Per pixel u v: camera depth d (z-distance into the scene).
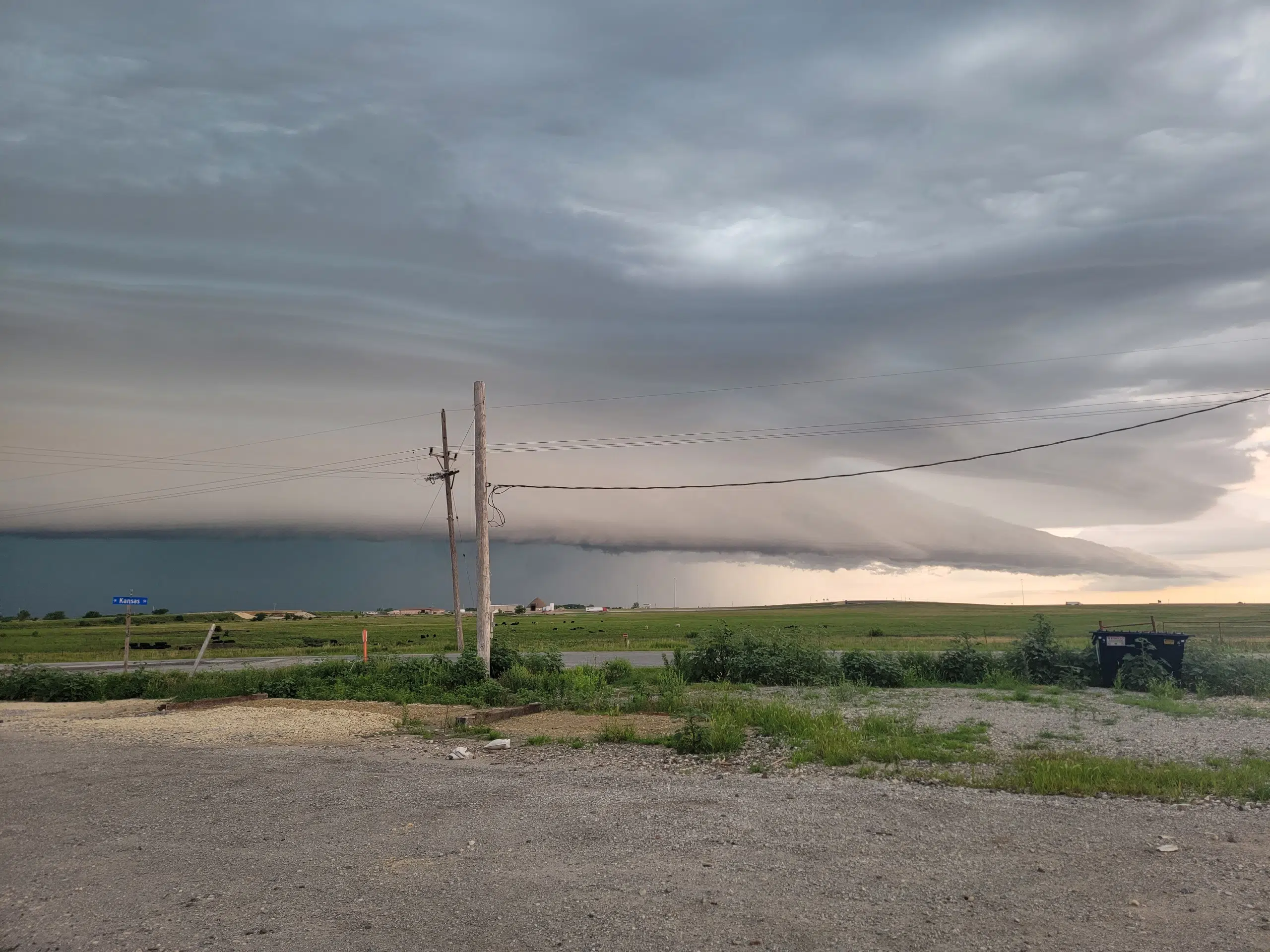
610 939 6.53
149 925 7.15
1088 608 198.62
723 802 11.08
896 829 9.50
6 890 8.20
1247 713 20.92
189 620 182.12
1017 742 16.33
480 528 32.38
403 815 10.80
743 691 28.86
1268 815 9.91
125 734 19.61
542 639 84.62
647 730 18.61
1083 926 6.55
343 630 124.38
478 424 32.91
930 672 31.52
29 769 15.09
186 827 10.49
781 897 7.36
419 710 23.39
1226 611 143.75
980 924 6.63
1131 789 11.28
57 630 132.12
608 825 9.99
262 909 7.44
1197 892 7.22
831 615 178.12
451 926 6.89
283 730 19.61
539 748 16.50
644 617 188.50
